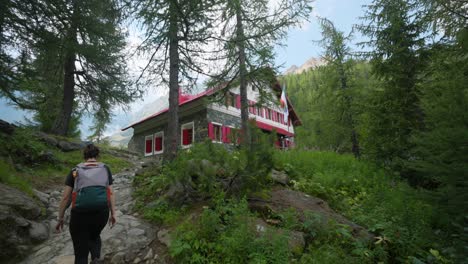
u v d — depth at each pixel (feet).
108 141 92.99
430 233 14.66
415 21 31.22
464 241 12.54
